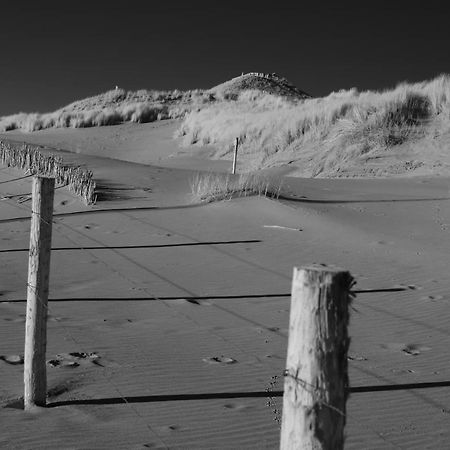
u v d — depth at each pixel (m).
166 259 10.52
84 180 15.91
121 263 10.21
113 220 13.23
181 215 13.73
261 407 5.11
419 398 5.40
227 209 14.12
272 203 14.34
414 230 12.91
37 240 5.13
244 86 86.44
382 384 5.70
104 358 6.17
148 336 6.90
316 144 28.61
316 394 2.49
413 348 6.75
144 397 5.25
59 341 6.62
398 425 4.87
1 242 11.59
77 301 8.20
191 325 7.35
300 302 2.52
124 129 49.72
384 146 25.19
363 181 19.80
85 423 4.72
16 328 7.03
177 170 20.55
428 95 27.41
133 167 20.72
